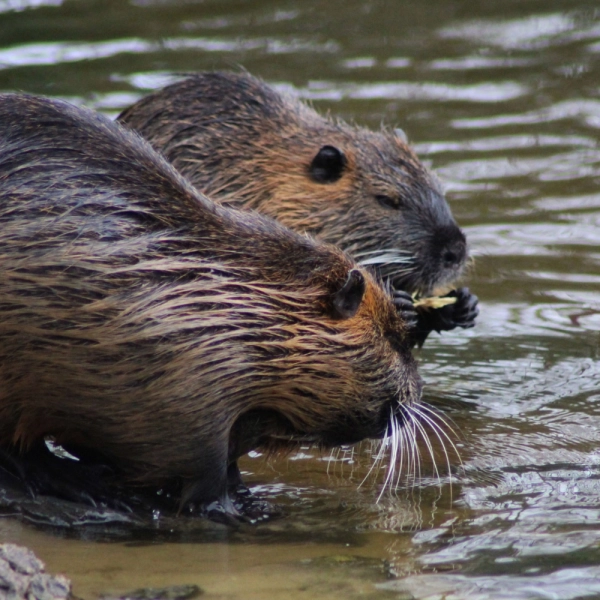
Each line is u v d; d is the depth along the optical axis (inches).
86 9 1035.9
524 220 669.3
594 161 743.7
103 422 358.9
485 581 311.6
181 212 370.0
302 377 374.9
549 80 876.0
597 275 611.2
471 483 408.2
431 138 776.9
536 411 477.7
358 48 948.0
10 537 346.0
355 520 371.6
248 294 364.2
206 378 353.7
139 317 347.9
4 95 382.0
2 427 374.0
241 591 302.7
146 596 297.1
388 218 539.2
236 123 552.1
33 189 359.6
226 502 376.5
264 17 1024.2
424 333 512.1
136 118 566.9
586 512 376.8
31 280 350.0
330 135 556.1
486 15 1016.2
